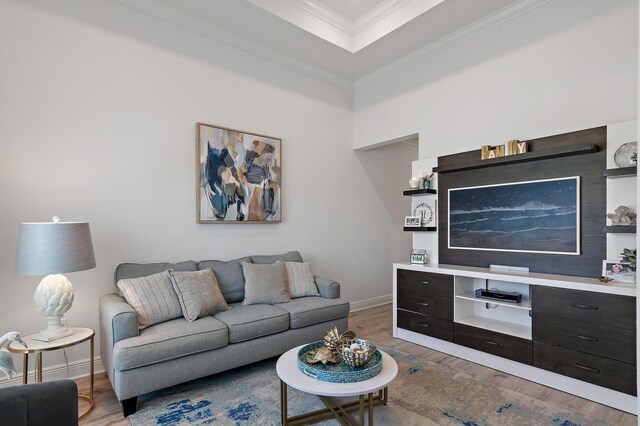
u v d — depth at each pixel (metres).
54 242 2.16
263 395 2.44
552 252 2.98
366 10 3.81
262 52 3.98
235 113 3.78
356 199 5.05
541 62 3.15
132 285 2.61
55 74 2.73
